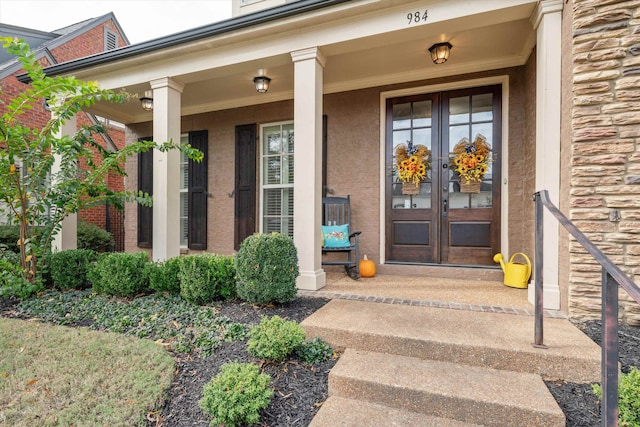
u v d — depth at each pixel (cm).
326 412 162
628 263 218
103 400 168
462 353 190
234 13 514
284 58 344
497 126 386
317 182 328
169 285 315
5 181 326
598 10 225
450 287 337
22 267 351
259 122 513
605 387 104
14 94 595
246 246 274
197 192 551
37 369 196
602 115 224
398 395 166
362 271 396
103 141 745
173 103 399
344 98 449
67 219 453
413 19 288
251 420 150
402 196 425
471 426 152
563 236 245
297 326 208
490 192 389
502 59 372
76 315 288
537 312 186
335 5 296
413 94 420
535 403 150
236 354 210
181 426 156
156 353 212
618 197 221
